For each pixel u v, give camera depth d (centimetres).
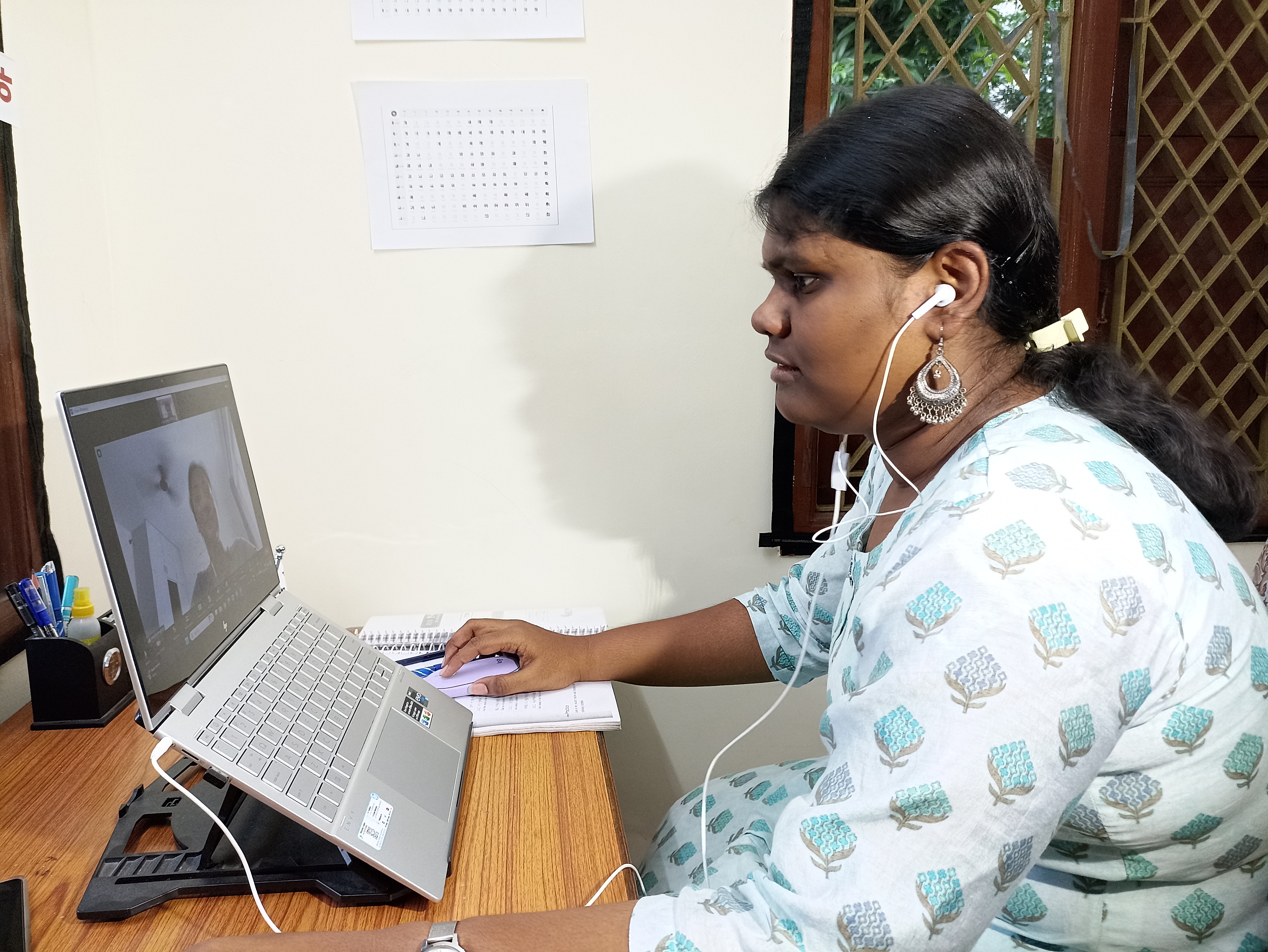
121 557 66
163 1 128
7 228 107
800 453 152
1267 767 65
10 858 76
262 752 71
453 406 143
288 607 98
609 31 135
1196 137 154
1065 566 59
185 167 132
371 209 136
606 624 139
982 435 72
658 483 149
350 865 74
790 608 113
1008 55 147
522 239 139
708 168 140
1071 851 69
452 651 112
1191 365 162
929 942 56
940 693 58
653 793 159
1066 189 150
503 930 63
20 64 111
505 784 89
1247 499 79
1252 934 70
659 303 143
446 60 133
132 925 68
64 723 99
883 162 67
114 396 71
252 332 137
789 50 138
